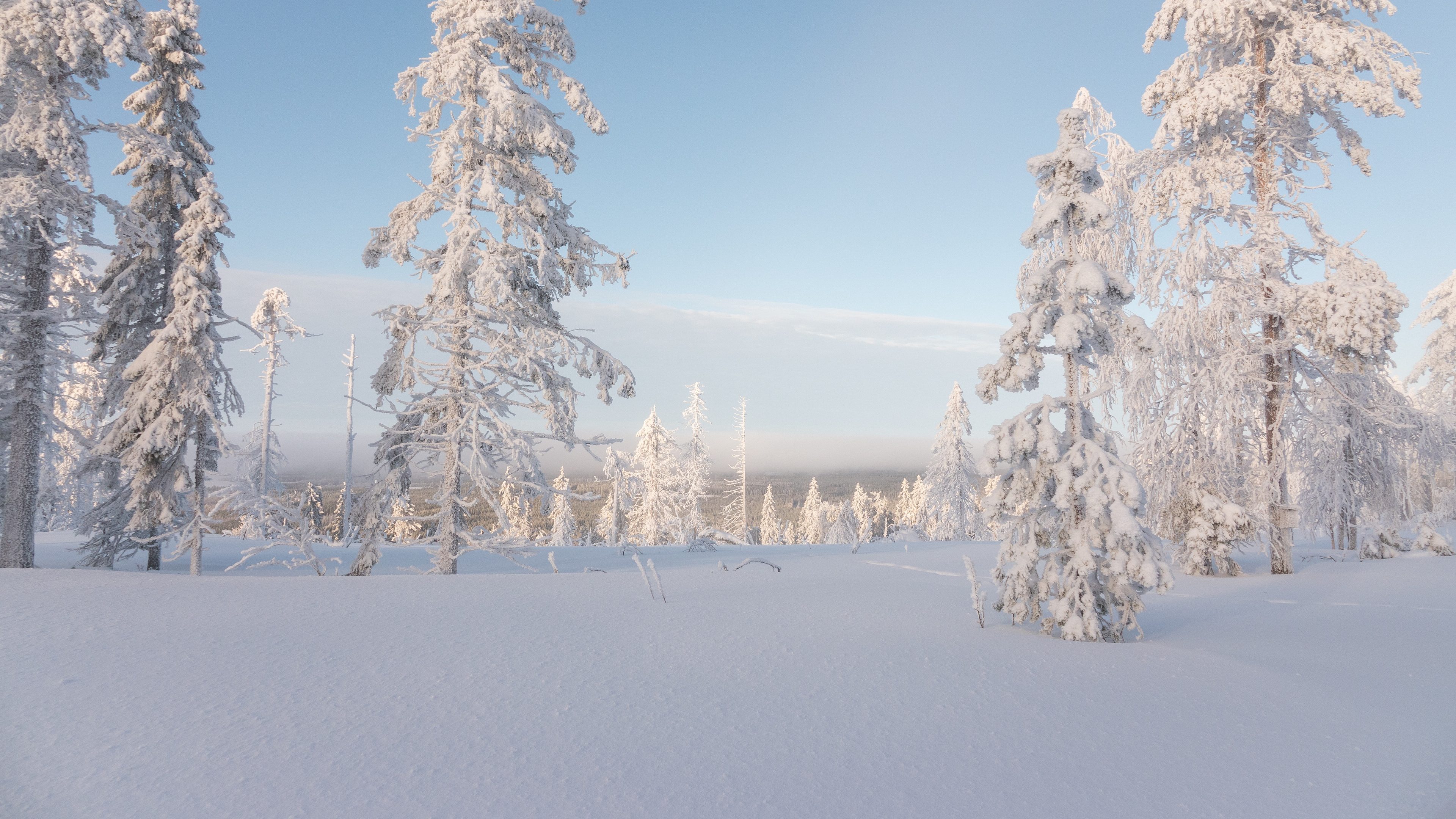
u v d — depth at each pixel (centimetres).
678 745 452
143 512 1554
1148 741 478
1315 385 1769
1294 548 2384
